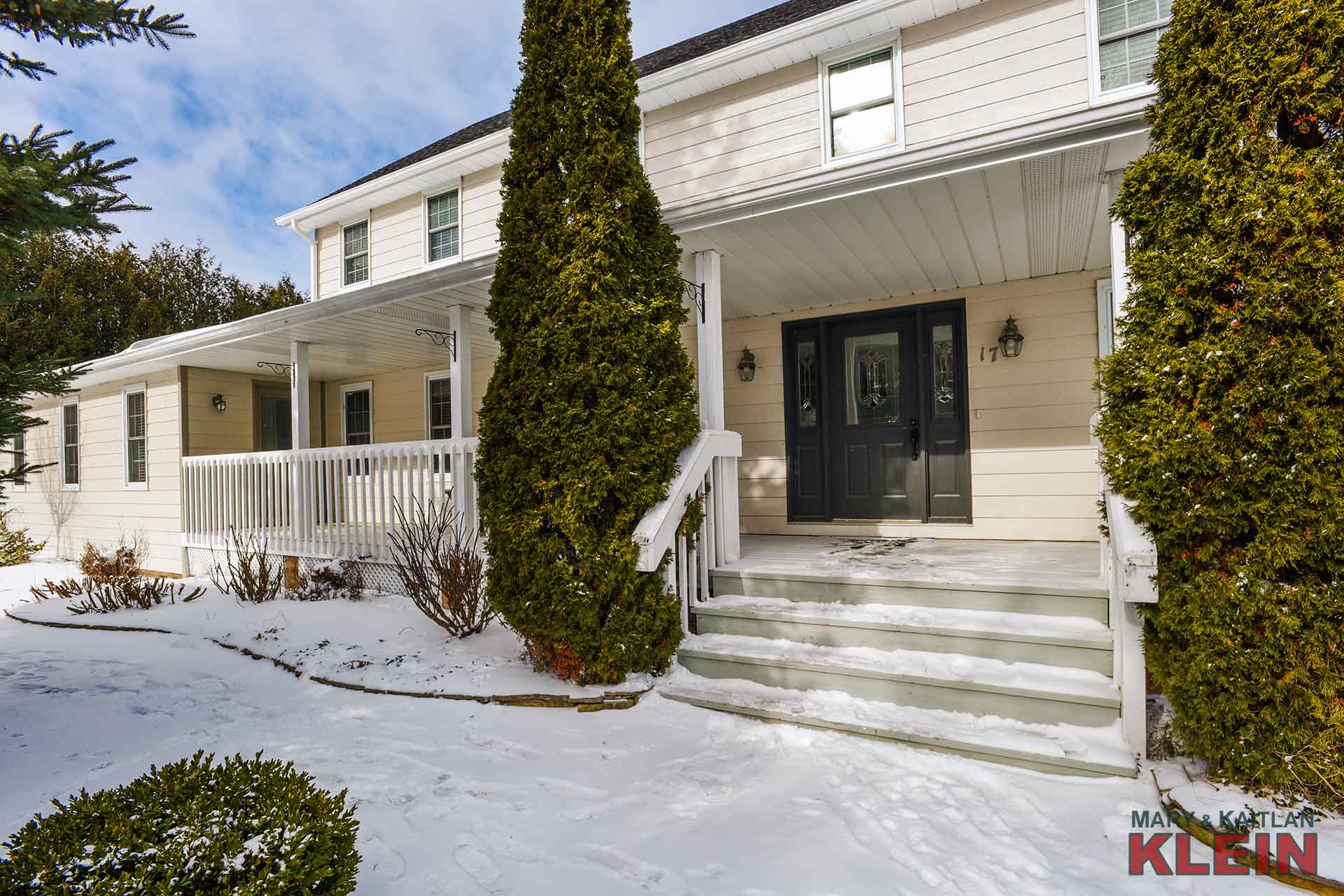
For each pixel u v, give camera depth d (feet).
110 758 11.23
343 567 22.12
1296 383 8.03
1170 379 8.93
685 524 13.73
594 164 12.95
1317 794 8.00
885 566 15.44
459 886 7.30
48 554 38.17
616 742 10.98
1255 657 8.20
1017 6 19.20
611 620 12.69
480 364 31.07
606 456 12.80
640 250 13.42
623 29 13.67
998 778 9.29
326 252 35.53
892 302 21.83
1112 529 9.89
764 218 14.69
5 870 5.64
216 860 5.75
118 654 17.92
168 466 31.01
